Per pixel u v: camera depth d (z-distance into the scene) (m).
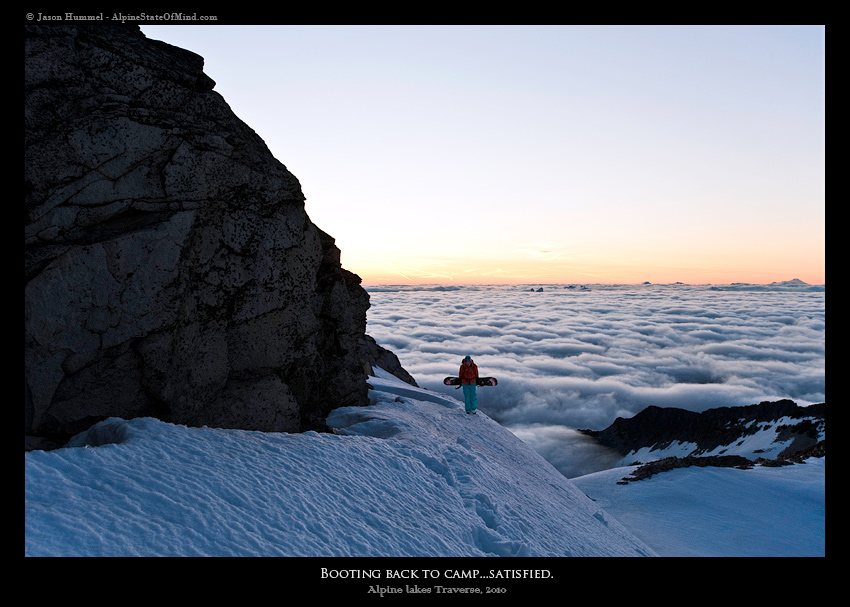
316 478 6.26
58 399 6.14
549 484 13.07
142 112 6.93
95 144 6.45
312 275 10.44
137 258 6.74
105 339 6.46
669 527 27.08
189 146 7.52
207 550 4.27
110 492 4.55
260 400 9.08
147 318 6.88
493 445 14.41
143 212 7.04
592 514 12.39
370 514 6.01
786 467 38.28
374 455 7.87
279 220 9.42
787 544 24.25
